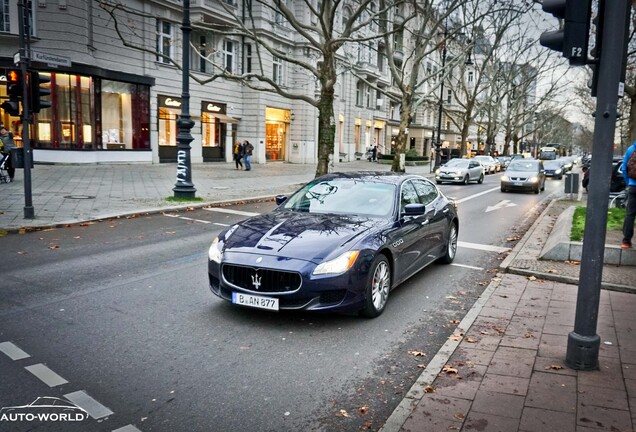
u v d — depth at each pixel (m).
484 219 14.31
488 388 3.94
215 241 5.96
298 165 37.22
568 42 3.99
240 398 3.87
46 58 10.74
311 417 3.64
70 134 24.64
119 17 26.12
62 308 5.75
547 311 5.86
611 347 4.75
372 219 6.27
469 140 75.69
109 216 11.84
